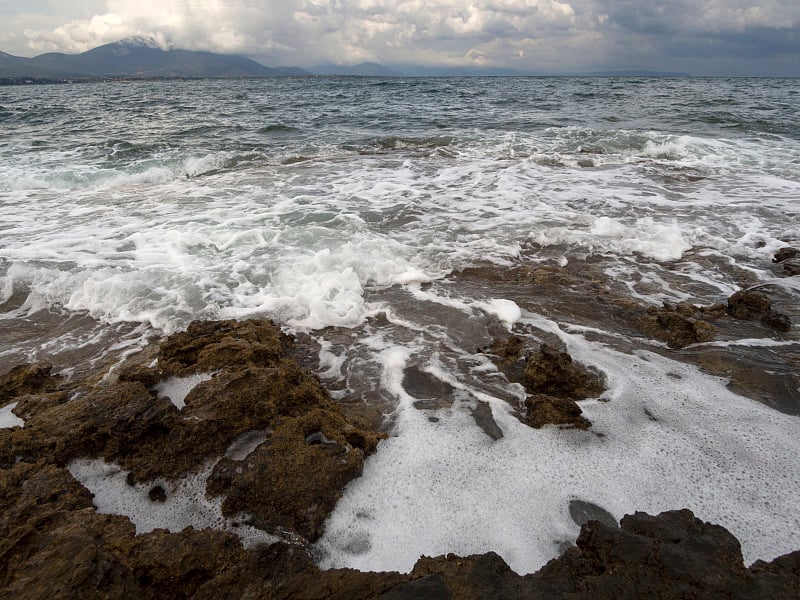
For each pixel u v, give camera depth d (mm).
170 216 9336
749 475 3484
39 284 6441
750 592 2434
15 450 3486
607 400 4305
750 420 4027
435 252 7648
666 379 4586
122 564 2666
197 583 2727
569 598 2461
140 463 3523
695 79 79312
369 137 18547
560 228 8570
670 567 2553
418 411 4242
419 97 36812
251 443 3773
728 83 59938
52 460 3469
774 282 6637
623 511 3232
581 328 5559
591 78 83312
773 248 7766
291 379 4230
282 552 2910
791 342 5156
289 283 6500
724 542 2727
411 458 3695
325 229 8484
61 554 2617
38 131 20281
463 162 14234
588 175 12508
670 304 5832
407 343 5320
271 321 5457
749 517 3150
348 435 3766
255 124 21938
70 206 10062
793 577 2541
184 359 4652
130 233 8383
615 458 3666
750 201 10164
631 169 13109
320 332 5574
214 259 7293
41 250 7555
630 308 5895
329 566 2928
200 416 3748
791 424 3982
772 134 18000
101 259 7262
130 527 2975
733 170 12805
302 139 18328
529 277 6875
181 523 3176
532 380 4516
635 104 29172
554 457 3693
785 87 48844
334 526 3168
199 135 19109
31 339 5379
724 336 5277
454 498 3355
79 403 3850
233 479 3309
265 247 7727
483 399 4383
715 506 3238
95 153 15461
